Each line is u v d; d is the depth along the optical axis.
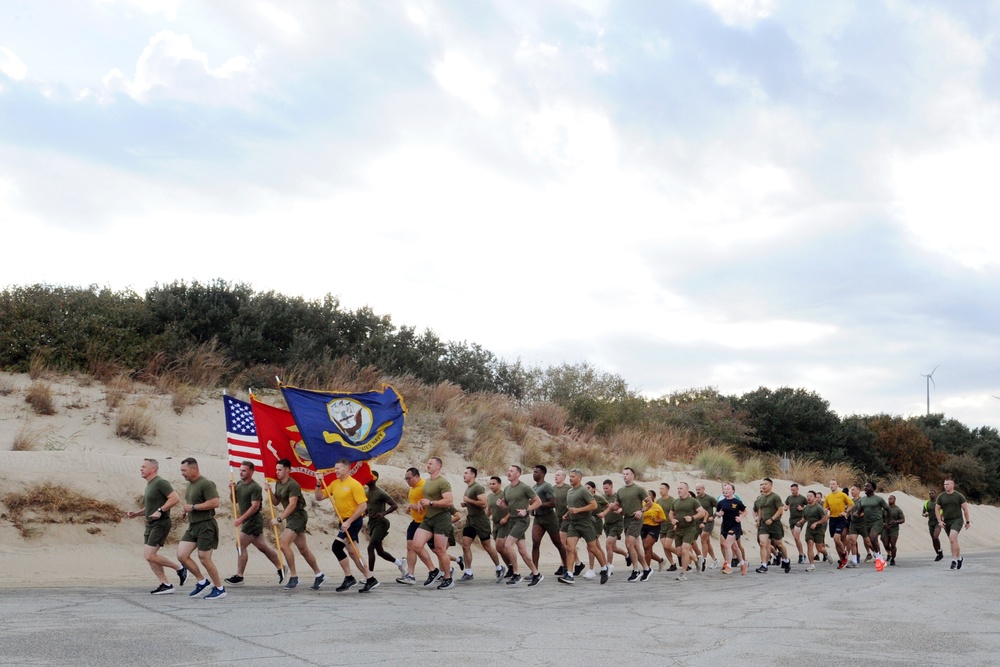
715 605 11.32
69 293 24.61
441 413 26.42
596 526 16.91
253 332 25.44
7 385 20.00
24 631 7.96
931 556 26.11
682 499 16.17
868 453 44.38
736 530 17.48
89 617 8.95
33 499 14.45
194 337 24.89
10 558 13.38
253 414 14.01
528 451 26.45
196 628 8.38
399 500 19.03
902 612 10.59
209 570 11.12
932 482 47.03
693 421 38.72
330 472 13.72
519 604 11.25
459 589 13.13
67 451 16.47
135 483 15.90
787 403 42.69
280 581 12.99
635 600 11.91
